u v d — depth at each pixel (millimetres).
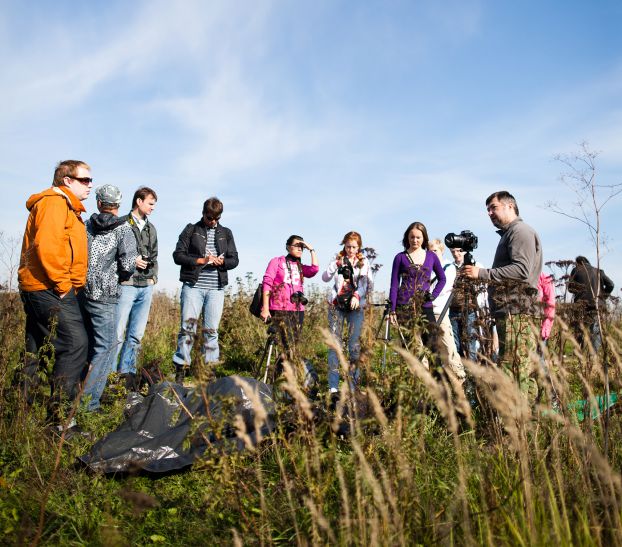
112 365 5383
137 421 4328
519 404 2316
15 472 3414
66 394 4203
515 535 2277
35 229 4504
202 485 3504
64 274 4422
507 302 3643
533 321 3617
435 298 5703
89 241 5383
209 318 7246
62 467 3586
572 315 3504
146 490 3516
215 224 7305
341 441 3494
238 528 2871
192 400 2797
